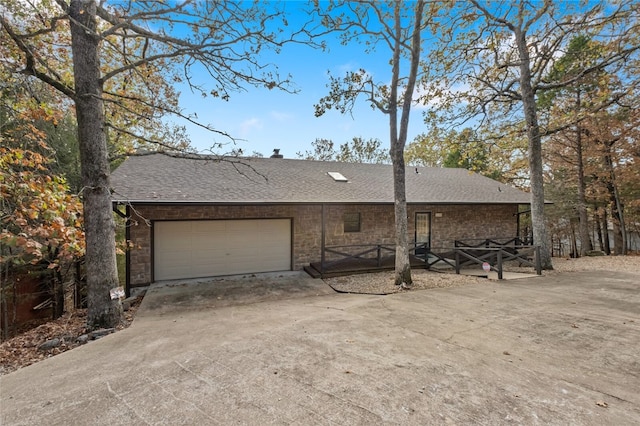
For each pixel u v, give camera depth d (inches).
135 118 299.9
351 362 136.3
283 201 335.0
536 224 394.9
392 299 255.1
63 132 331.3
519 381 119.3
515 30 398.9
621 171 593.0
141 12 210.5
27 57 187.5
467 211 500.7
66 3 212.4
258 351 150.4
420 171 588.7
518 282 315.6
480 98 448.8
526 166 715.4
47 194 194.5
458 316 205.3
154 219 342.3
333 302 261.0
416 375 123.8
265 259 393.4
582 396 108.9
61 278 364.8
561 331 175.0
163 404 106.0
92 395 113.8
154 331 191.6
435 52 396.5
